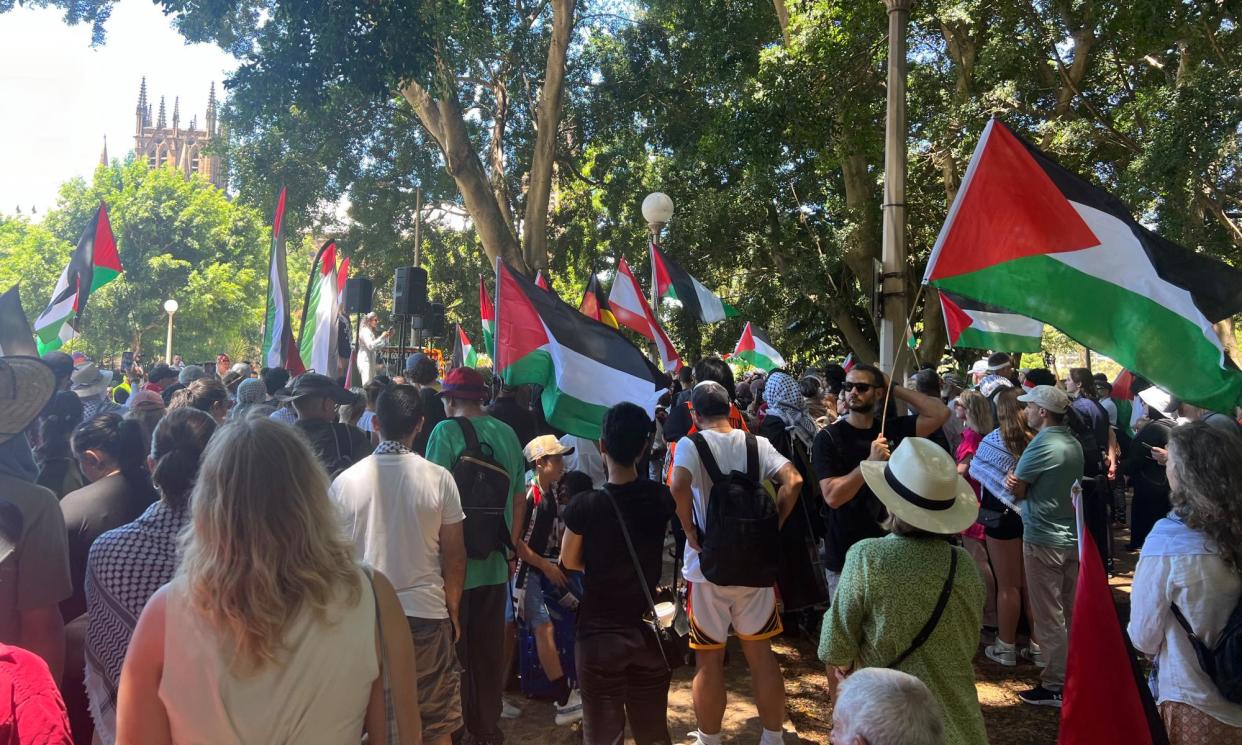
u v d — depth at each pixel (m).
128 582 2.60
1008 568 5.97
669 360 9.62
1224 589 2.81
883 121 17.97
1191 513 2.89
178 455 2.71
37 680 2.03
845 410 5.13
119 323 52.81
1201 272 3.89
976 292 4.20
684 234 22.19
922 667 2.91
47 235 55.72
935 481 2.94
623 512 3.80
